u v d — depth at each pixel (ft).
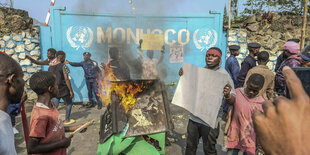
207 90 6.65
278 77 10.21
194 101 7.34
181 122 13.92
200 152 9.92
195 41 18.51
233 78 14.16
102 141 7.10
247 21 18.76
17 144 10.49
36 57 17.42
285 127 0.91
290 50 9.90
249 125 6.33
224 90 6.25
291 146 0.88
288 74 1.12
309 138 0.86
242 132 6.44
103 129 7.50
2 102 2.61
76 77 18.21
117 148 6.85
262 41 18.44
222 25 18.49
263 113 1.05
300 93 0.97
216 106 6.17
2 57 2.65
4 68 2.60
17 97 2.84
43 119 4.58
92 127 12.93
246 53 18.47
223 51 19.07
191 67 7.54
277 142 0.92
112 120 6.84
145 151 7.17
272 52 18.56
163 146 8.43
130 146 7.31
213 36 18.60
